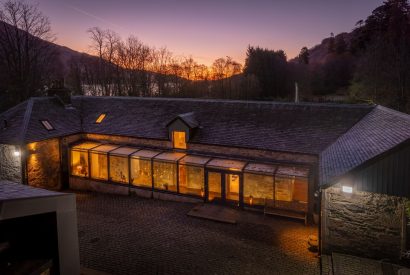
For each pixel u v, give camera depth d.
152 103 25.69
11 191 7.00
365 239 13.17
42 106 24.52
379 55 43.94
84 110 27.02
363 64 47.06
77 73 53.88
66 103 26.44
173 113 24.09
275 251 14.67
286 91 69.75
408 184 12.09
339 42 89.25
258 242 15.50
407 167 12.05
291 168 18.58
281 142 19.42
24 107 23.95
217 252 14.64
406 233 12.40
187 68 58.66
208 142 21.00
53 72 49.00
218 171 19.41
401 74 40.75
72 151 23.69
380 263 12.79
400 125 14.41
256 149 19.70
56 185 23.30
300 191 18.83
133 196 21.97
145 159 21.36
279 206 18.66
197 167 20.91
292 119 20.66
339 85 74.62
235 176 20.06
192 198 20.42
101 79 53.44
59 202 6.64
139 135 23.03
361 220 13.13
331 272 12.45
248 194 19.58
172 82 57.06
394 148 12.00
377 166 12.52
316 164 18.39
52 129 23.12
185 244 15.40
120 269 13.35
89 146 23.58
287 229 16.80
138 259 14.12
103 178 23.08
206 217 18.05
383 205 12.65
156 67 55.91
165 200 21.14
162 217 18.45
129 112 25.47
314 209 17.98
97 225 17.50
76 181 23.70
